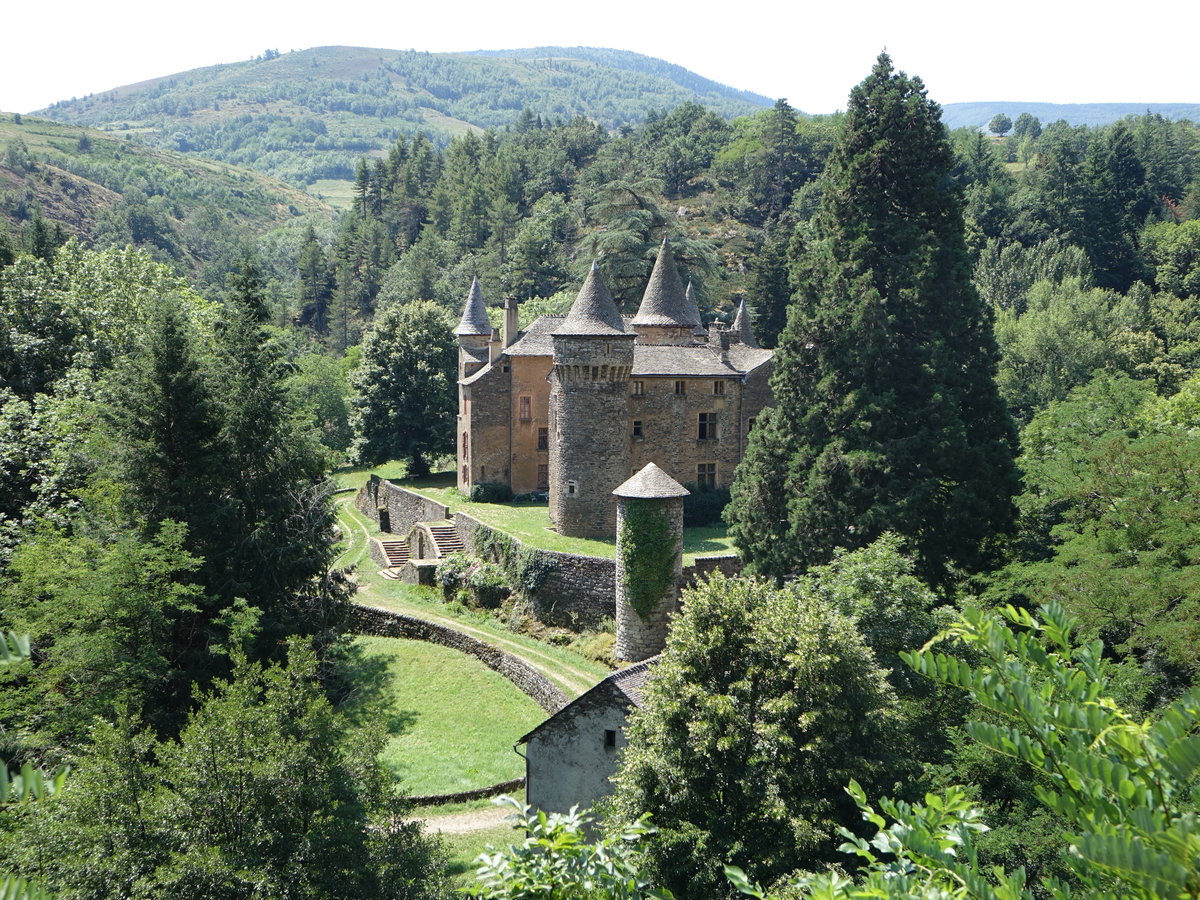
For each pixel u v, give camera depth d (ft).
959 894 22.20
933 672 22.24
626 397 176.35
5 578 110.11
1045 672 23.53
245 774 66.54
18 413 140.15
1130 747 19.47
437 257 481.46
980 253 366.63
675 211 508.53
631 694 93.97
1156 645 84.02
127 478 119.85
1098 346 269.64
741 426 202.28
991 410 142.41
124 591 101.40
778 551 138.31
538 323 226.38
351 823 67.92
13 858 61.21
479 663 145.18
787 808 67.46
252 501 131.95
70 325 168.66
